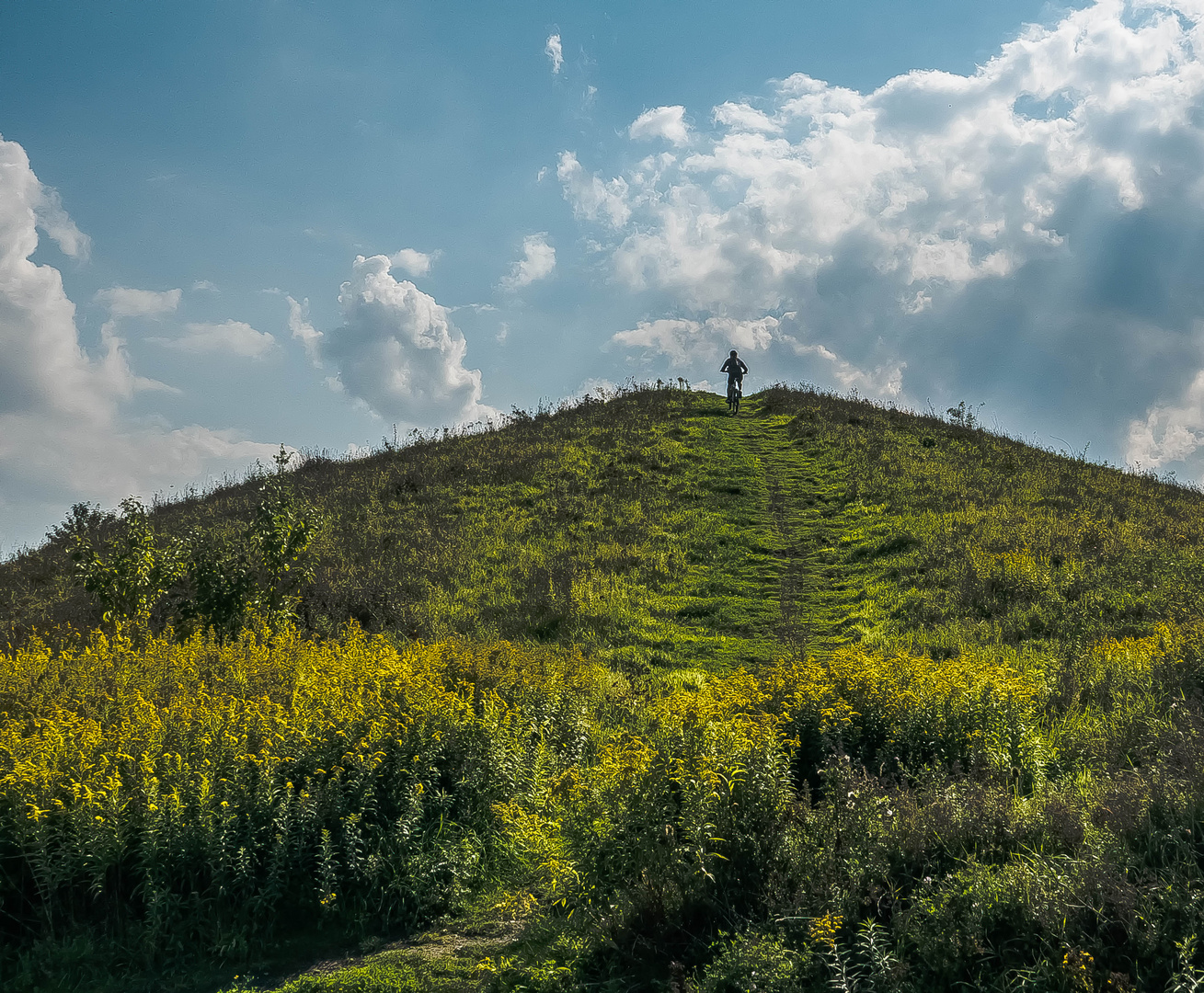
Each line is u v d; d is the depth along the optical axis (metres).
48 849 5.68
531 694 9.44
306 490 25.52
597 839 5.43
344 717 7.27
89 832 5.64
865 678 8.03
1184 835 4.61
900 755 7.07
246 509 24.52
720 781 5.43
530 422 33.31
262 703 7.77
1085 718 8.41
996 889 4.35
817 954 4.29
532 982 4.83
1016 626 13.20
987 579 15.05
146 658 9.80
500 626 15.04
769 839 5.19
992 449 26.45
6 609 18.12
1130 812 4.89
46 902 5.52
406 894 6.08
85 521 23.23
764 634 14.55
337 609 15.15
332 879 5.93
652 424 30.48
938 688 7.71
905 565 16.81
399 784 6.84
